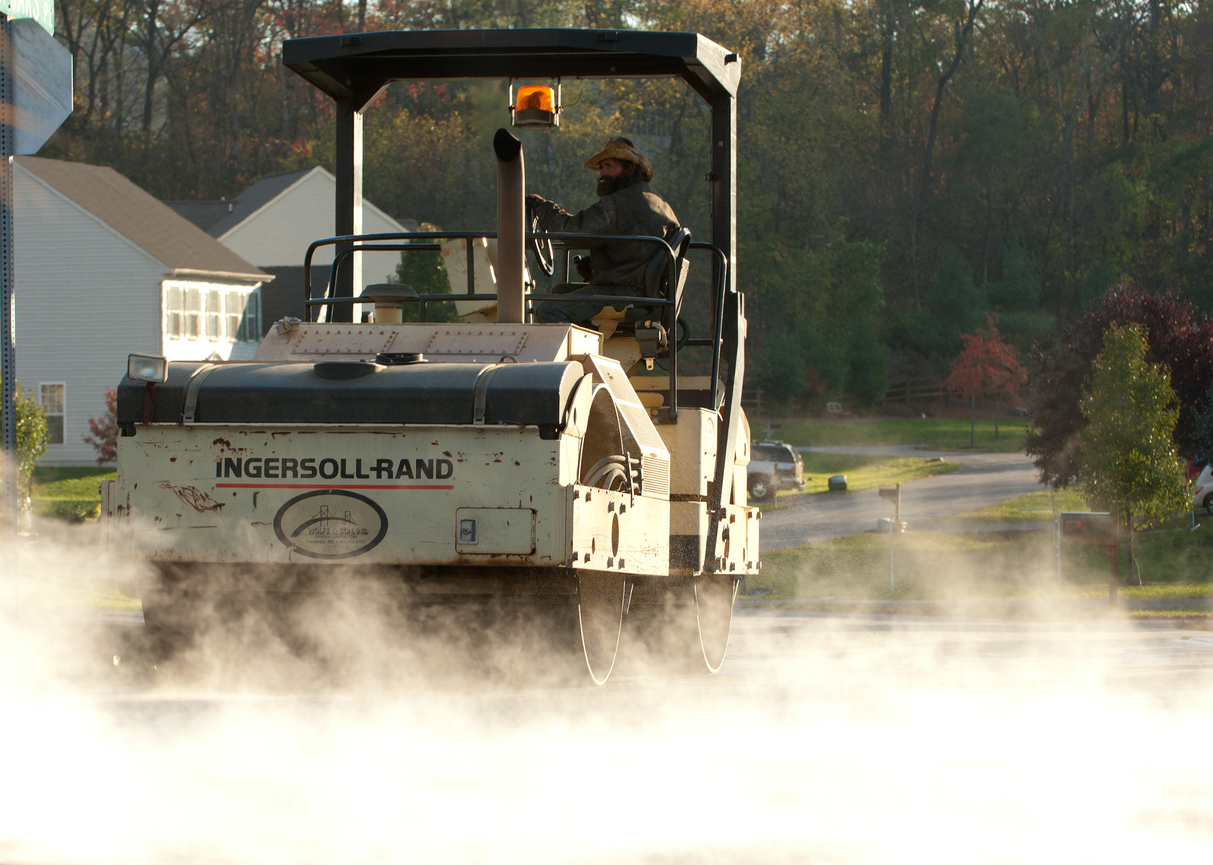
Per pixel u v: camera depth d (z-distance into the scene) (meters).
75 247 187.50
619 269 33.41
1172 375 143.75
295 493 23.86
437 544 23.31
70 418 188.12
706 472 31.36
